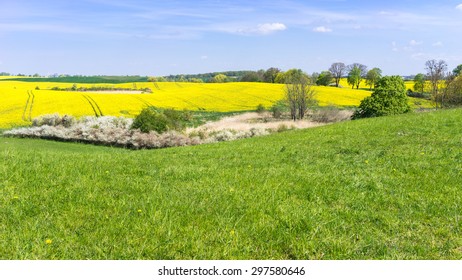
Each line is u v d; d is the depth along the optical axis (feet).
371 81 430.20
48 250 17.28
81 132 155.02
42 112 206.59
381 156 41.63
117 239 18.65
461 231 20.07
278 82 463.42
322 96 306.14
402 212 23.06
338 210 23.39
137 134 149.48
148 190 27.20
